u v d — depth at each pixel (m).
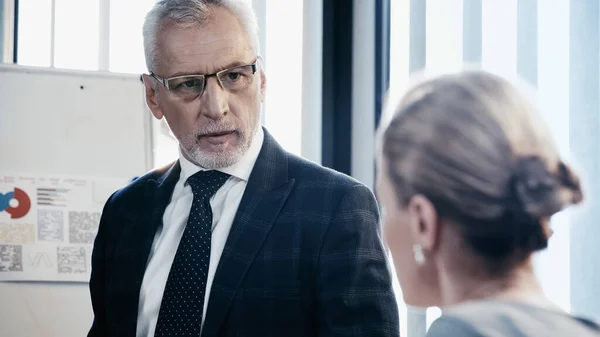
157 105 1.75
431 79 0.63
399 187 0.62
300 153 2.78
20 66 2.38
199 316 1.52
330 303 1.47
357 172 2.83
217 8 1.60
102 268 1.73
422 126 0.60
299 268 1.51
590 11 1.77
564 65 1.83
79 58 2.61
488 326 0.57
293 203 1.57
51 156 2.36
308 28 2.81
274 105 2.72
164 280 1.59
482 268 0.60
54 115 2.37
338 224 1.52
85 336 2.32
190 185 1.65
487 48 2.11
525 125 0.59
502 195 0.57
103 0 2.62
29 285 2.31
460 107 0.59
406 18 2.54
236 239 1.54
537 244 0.59
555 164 0.59
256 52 1.64
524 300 0.59
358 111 2.83
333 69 2.87
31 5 2.61
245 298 1.50
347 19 2.87
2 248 2.31
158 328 1.53
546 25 1.90
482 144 0.58
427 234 0.61
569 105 1.80
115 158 2.37
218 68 1.57
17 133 2.35
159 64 1.63
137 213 1.70
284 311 1.50
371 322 1.46
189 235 1.59
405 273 0.63
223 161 1.60
